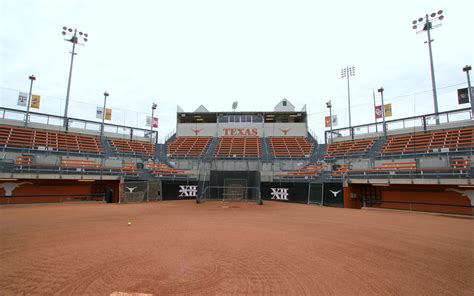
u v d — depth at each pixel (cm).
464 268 673
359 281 582
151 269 642
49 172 2350
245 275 612
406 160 2792
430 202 2106
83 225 1238
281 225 1316
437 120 3002
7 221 1329
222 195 3073
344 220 1512
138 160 3575
